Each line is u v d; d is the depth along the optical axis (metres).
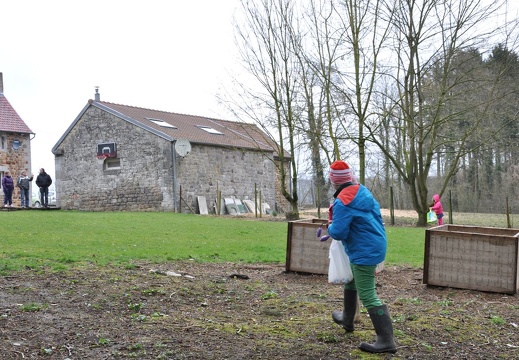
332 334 5.64
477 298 7.78
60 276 7.79
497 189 35.62
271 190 33.22
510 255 7.98
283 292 7.82
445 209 37.34
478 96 23.03
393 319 6.34
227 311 6.57
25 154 33.56
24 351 4.78
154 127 28.20
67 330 5.40
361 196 5.09
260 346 5.21
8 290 6.79
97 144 29.33
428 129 22.64
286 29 22.84
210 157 29.28
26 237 13.40
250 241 14.52
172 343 5.17
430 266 8.45
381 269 9.76
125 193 28.56
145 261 10.04
